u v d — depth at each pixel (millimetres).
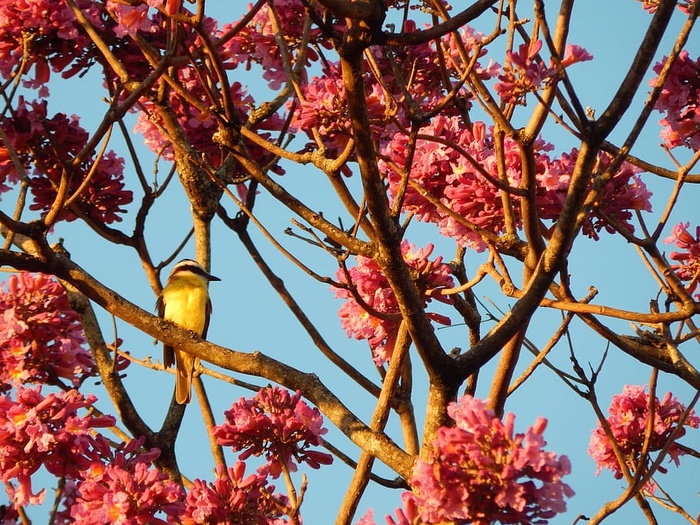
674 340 10320
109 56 10234
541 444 6840
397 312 10906
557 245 9039
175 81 9562
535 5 8477
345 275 8992
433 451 7258
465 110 11234
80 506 10070
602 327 10125
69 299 13297
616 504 9203
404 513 7742
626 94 8695
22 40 11523
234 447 9984
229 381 13188
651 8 11500
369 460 9898
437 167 10453
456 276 11945
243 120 13711
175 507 9891
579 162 8797
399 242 8656
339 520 9977
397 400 11461
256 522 9711
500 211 10242
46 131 10703
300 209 10836
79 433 10383
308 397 10430
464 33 11969
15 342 11836
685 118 11352
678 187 10203
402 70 11992
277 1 12094
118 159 12883
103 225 13109
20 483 10312
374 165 8406
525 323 9297
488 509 7059
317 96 10430
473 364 9094
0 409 10508
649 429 9578
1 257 10188
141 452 11492
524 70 8852
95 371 13172
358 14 7734
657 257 10117
